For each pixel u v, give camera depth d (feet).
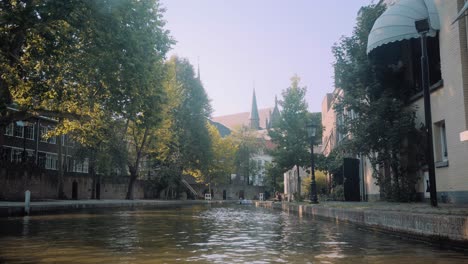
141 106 70.90
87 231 32.12
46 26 49.83
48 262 17.65
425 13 45.16
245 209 84.58
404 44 53.72
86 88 69.36
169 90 145.07
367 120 52.54
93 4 55.26
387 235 27.73
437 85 44.04
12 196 103.40
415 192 50.47
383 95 52.65
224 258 18.69
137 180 187.21
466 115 38.83
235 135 306.76
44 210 66.59
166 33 72.79
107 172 141.38
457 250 20.10
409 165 51.01
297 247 22.34
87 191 152.56
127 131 143.23
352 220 35.81
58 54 55.42
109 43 58.95
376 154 64.95
